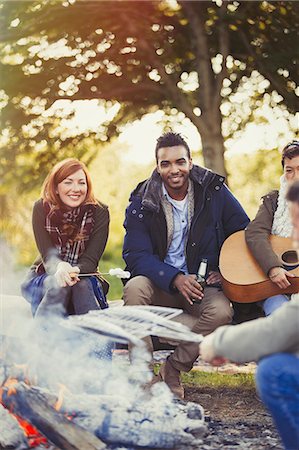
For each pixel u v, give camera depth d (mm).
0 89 8422
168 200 4648
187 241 4629
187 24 8547
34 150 9070
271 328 2795
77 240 4527
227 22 8359
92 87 8695
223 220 4754
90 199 4566
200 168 4715
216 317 4406
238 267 4484
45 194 4559
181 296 4617
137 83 8773
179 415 3521
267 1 8195
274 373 2818
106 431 3449
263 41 8469
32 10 7938
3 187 9242
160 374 4488
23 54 8180
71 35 8266
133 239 4641
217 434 3924
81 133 9078
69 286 4316
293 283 4344
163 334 3107
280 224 4578
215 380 5117
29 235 9547
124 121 9133
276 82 8648
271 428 4047
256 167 10469
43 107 8648
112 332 3066
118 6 8055
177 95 8781
